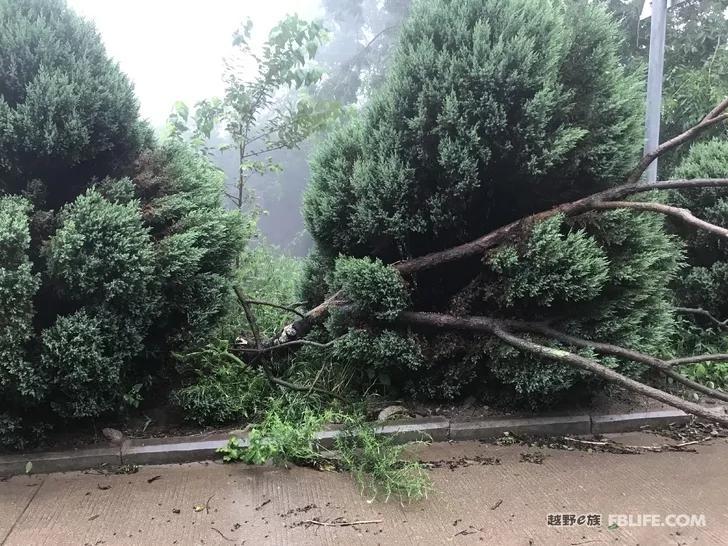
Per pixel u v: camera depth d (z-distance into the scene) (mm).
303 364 4676
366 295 4113
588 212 4234
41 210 3680
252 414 4160
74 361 3357
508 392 4309
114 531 2861
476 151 4051
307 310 5168
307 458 3607
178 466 3617
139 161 4152
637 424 4246
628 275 4082
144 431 3934
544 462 3682
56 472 3518
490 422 4125
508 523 2949
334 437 3820
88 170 3979
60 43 3705
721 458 3752
